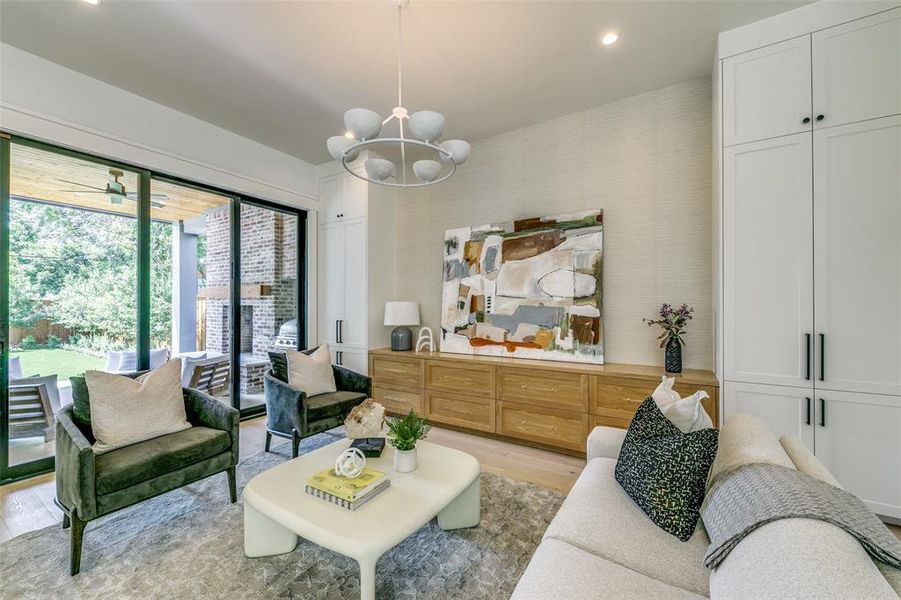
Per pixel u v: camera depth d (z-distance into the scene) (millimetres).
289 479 1809
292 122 3475
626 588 1039
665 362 2801
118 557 1780
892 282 1945
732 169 2303
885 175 1956
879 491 1982
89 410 2096
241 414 3875
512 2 2078
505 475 2654
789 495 967
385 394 3961
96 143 2771
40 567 1704
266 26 2256
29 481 2516
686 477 1345
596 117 3297
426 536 1949
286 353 3229
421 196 4320
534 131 3602
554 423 3035
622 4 2109
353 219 4254
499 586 1614
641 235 3109
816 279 2096
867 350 1996
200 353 3607
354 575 1678
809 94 2109
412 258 4371
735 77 2297
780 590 729
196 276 3582
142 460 1920
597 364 3121
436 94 3049
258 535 1774
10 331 2512
